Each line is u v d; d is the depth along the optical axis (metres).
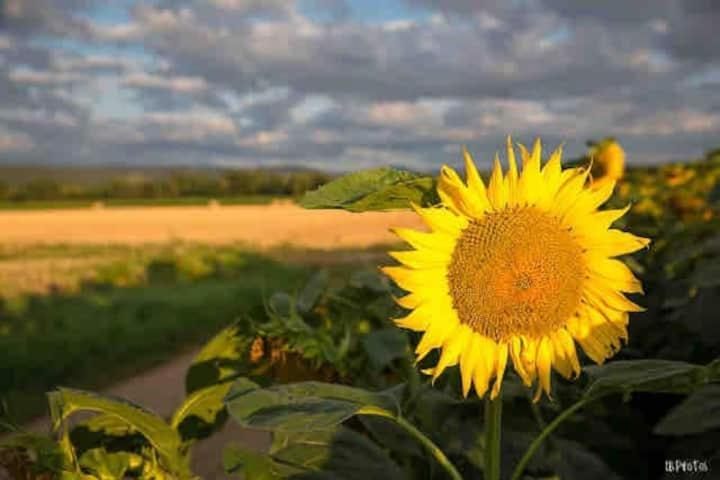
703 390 0.83
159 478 0.64
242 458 0.68
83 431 0.72
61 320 4.34
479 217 0.60
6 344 3.50
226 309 5.09
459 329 0.60
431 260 0.59
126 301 5.10
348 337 0.93
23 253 11.16
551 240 0.59
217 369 0.83
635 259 2.03
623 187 2.54
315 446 0.71
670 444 1.17
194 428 0.82
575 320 0.60
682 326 1.47
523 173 0.60
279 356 0.84
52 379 3.10
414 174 0.59
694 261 1.80
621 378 0.61
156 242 13.00
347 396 0.63
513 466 0.87
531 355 0.60
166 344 4.04
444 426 0.88
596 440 1.10
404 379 0.95
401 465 0.90
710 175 2.65
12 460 0.59
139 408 0.63
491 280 0.58
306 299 1.02
